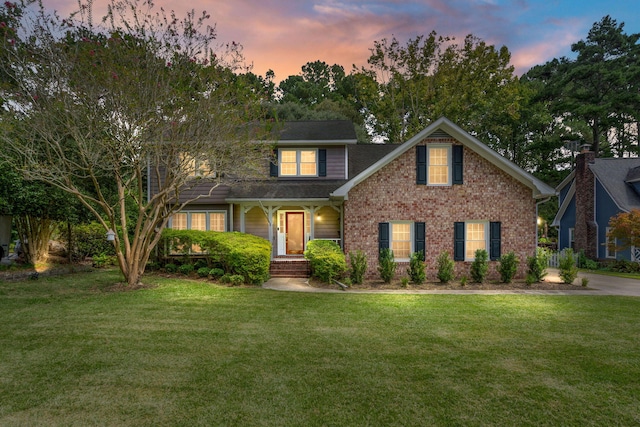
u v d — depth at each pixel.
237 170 12.49
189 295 10.65
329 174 18.31
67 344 6.46
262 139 13.21
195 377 5.16
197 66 11.01
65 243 17.02
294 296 10.77
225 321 8.02
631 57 37.69
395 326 7.76
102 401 4.47
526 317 8.55
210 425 3.96
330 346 6.50
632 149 40.34
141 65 10.43
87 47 9.77
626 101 33.16
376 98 35.50
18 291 10.77
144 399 4.52
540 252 14.20
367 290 11.95
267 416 4.15
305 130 19.19
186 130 11.09
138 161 10.88
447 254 13.38
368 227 14.36
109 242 16.38
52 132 10.45
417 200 14.34
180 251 15.34
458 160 14.29
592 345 6.64
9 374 5.22
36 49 9.69
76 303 9.51
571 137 33.19
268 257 13.43
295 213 18.17
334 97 50.56
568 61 43.22
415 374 5.32
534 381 5.14
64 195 13.54
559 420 4.14
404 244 14.43
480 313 8.91
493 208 14.27
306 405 4.40
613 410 4.38
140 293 10.82
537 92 37.16
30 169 11.16
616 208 20.80
